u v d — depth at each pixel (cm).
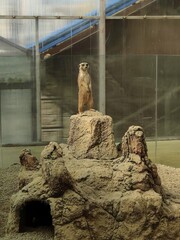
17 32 1031
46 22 1043
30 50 1044
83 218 534
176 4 1092
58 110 1015
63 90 1012
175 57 1030
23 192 577
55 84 1008
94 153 663
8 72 985
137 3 1078
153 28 1094
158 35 1097
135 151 588
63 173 535
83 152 668
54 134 1018
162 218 554
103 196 562
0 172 916
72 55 1015
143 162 582
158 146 1047
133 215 542
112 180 585
